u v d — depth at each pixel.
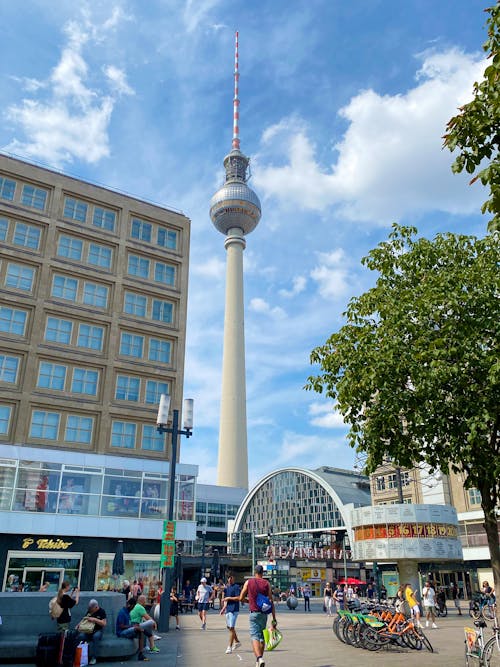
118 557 32.09
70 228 42.50
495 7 8.49
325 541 73.69
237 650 15.92
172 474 23.42
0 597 13.19
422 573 53.38
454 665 12.25
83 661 12.00
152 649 15.43
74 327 41.06
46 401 38.16
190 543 65.69
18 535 33.56
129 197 46.19
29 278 40.25
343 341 13.55
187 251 48.09
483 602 30.14
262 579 10.94
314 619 30.38
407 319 12.20
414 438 12.42
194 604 37.00
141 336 43.94
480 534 49.72
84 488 36.44
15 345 38.12
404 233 13.93
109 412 40.34
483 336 11.69
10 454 34.88
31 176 41.84
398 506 33.25
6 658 12.53
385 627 15.61
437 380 11.16
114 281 43.41
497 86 8.40
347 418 12.99
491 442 11.58
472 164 8.97
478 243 12.98
